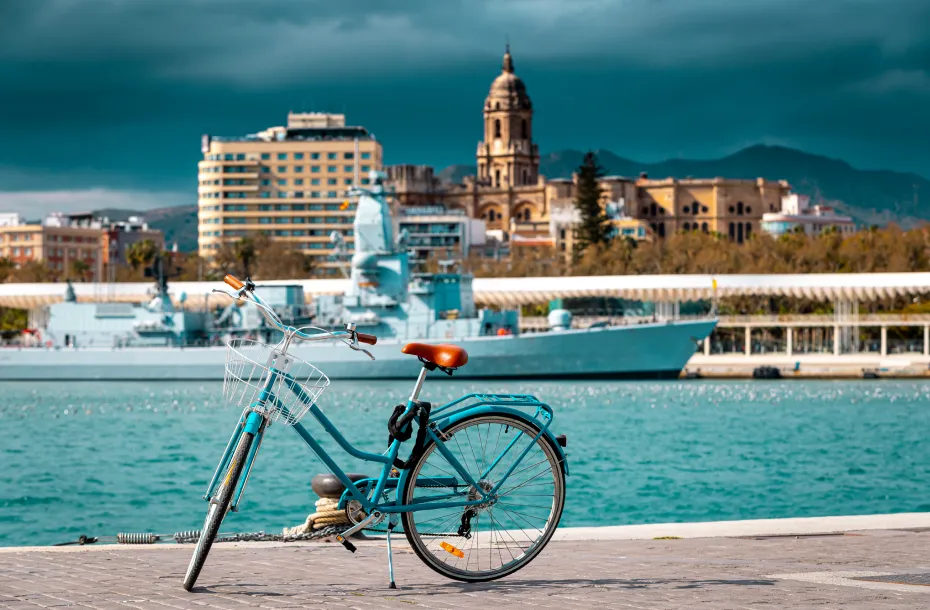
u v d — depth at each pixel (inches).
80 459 1891.0
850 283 4712.1
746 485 1541.6
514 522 407.2
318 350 3703.3
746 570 437.4
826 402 3078.2
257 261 7672.2
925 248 6363.2
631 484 1535.4
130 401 3198.8
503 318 3892.7
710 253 6476.4
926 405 2992.1
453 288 3757.4
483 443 404.5
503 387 3506.4
